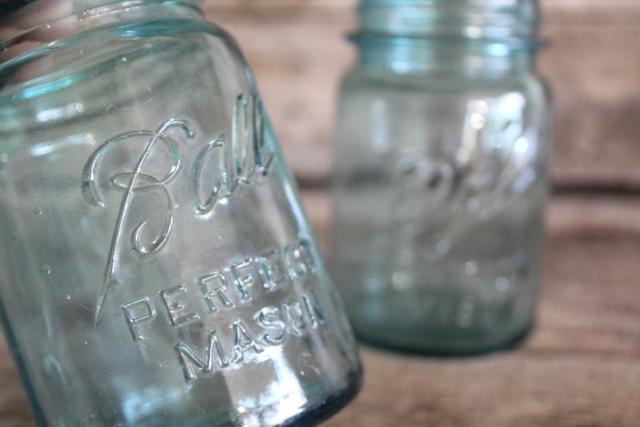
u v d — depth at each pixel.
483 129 0.38
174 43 0.27
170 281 0.27
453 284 0.39
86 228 0.27
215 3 0.44
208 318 0.27
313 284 0.29
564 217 0.46
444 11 0.36
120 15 0.27
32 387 0.28
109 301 0.27
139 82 0.27
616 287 0.42
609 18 0.44
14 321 0.28
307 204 0.46
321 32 0.44
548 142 0.39
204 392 0.27
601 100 0.45
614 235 0.46
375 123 0.38
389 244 0.39
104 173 0.27
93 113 0.27
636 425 0.32
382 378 0.35
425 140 0.38
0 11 0.26
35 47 0.26
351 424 0.32
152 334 0.27
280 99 0.45
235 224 0.28
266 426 0.27
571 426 0.32
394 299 0.39
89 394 0.27
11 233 0.27
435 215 0.39
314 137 0.45
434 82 0.38
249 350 0.27
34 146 0.27
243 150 0.28
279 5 0.44
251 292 0.27
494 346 0.36
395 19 0.37
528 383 0.34
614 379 0.35
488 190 0.38
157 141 0.27
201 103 0.28
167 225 0.27
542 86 0.38
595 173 0.46
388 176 0.39
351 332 0.30
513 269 0.38
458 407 0.33
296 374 0.28
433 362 0.36
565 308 0.40
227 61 0.28
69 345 0.27
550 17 0.44
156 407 0.27
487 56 0.37
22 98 0.26
